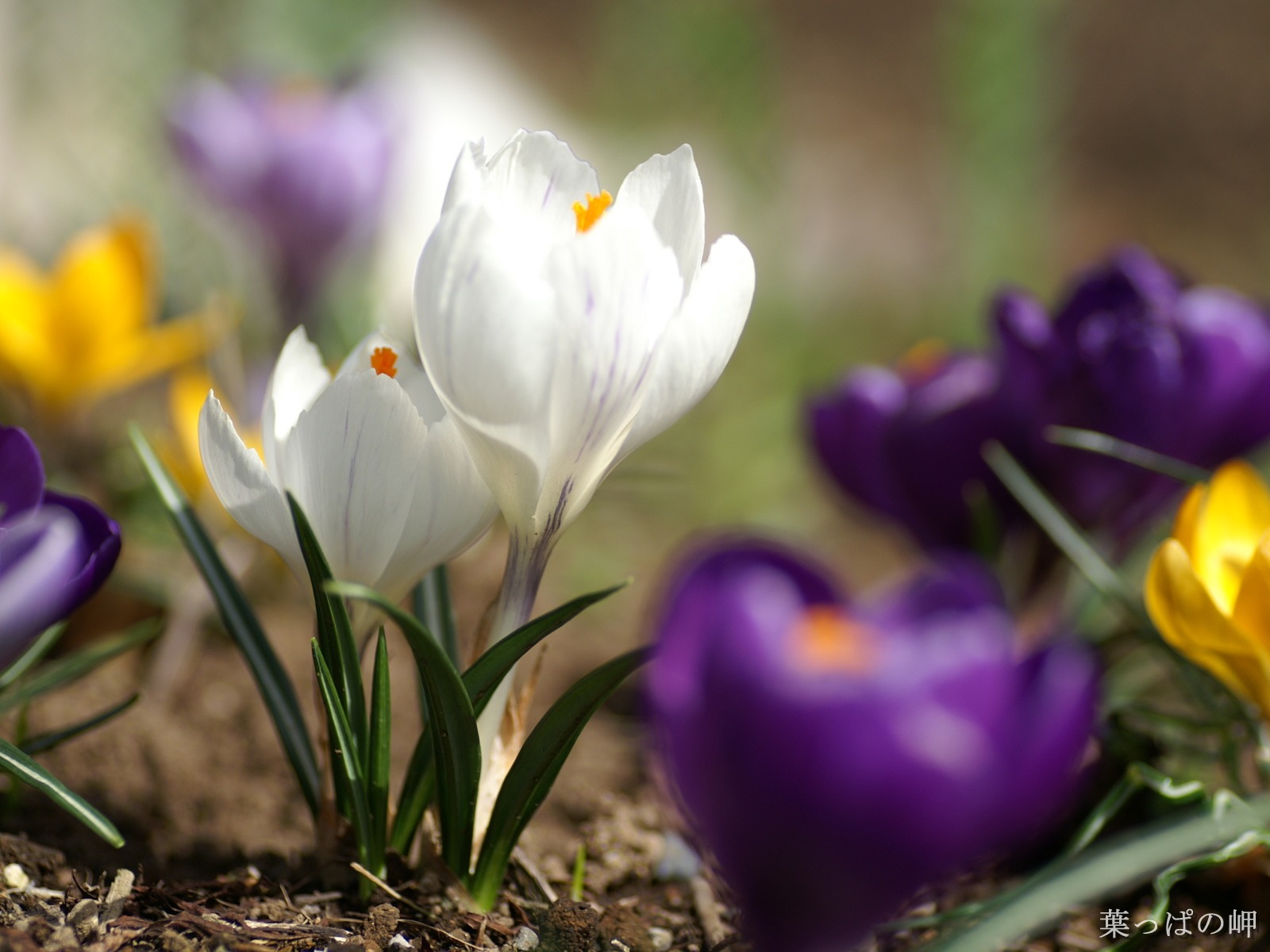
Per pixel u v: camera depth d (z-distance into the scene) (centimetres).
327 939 41
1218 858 42
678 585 36
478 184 39
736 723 35
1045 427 50
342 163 75
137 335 71
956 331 109
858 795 34
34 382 62
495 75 156
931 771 34
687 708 35
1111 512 51
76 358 61
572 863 46
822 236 148
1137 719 50
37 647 44
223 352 60
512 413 38
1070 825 47
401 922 41
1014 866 46
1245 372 50
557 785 50
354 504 39
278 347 79
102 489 68
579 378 38
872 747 34
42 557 39
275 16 107
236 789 48
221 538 59
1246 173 193
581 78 203
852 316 128
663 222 39
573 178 39
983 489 52
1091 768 48
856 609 36
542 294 37
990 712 35
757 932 36
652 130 99
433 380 38
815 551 83
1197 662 43
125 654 58
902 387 58
